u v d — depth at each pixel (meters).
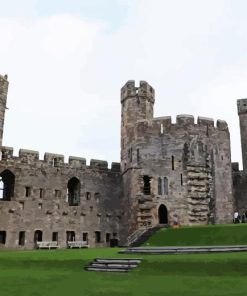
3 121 51.09
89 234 53.81
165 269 22.66
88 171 56.22
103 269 24.02
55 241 51.44
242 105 67.81
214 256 24.30
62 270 24.62
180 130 52.38
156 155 51.91
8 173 51.53
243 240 32.38
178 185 50.53
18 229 49.47
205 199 50.53
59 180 53.78
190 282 19.30
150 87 59.97
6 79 52.12
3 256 29.53
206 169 51.66
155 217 49.66
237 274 20.64
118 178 58.22
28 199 51.03
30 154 52.59
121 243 55.34
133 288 18.19
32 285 19.48
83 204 54.59
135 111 57.16
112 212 56.25
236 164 63.88
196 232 36.97
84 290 17.94
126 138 56.91
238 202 61.19
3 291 18.05
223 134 54.81
